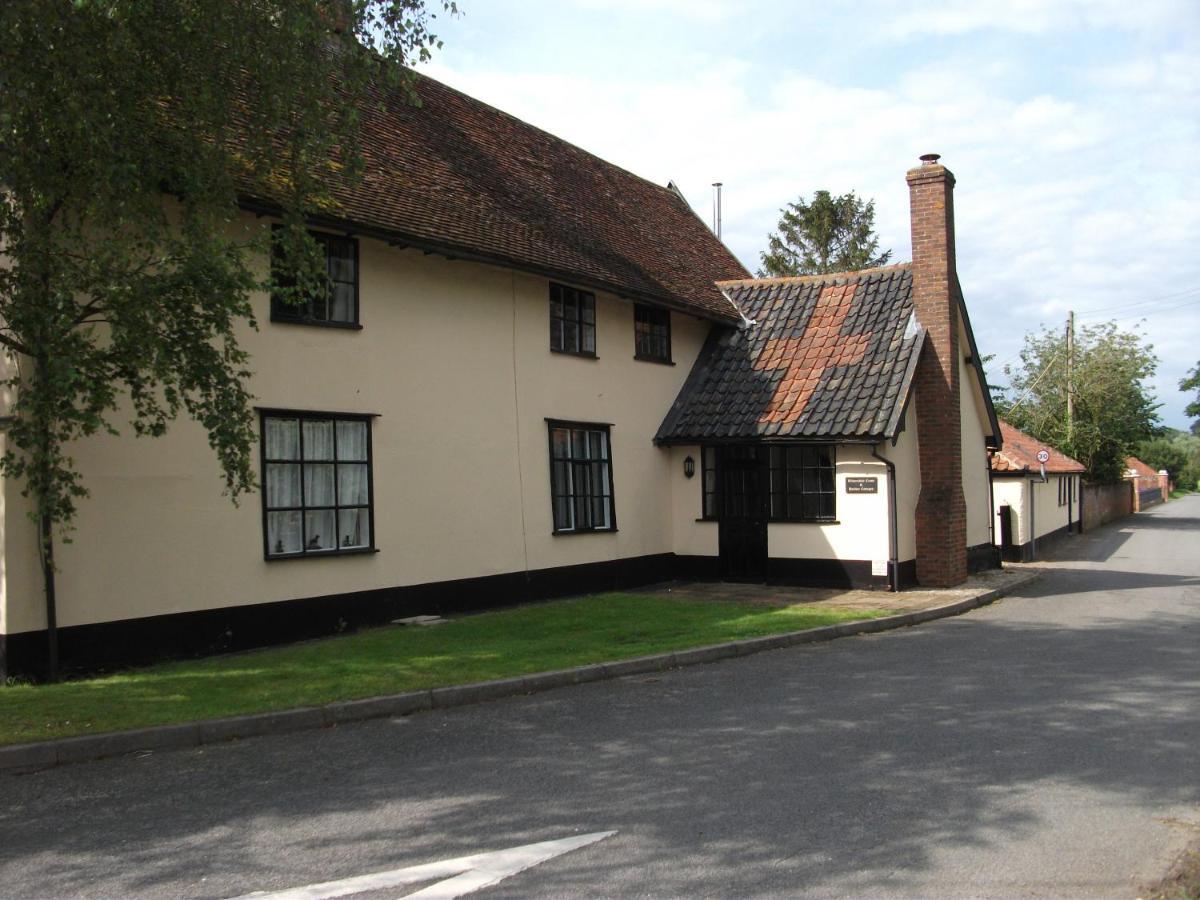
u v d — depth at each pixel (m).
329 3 8.90
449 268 13.84
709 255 22.62
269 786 6.30
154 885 4.71
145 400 9.04
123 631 9.95
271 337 11.40
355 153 9.77
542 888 4.62
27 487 8.16
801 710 8.27
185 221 8.86
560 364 15.87
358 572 12.35
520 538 14.89
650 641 11.35
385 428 12.78
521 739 7.44
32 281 7.91
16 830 5.53
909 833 5.32
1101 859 4.97
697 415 18.16
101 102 7.82
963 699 8.62
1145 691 8.88
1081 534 36.44
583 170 20.95
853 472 16.83
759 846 5.12
